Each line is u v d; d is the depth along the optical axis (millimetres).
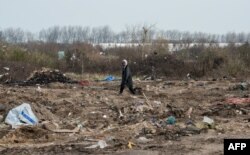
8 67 124688
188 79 131750
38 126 54938
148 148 44531
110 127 56156
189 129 53219
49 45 194250
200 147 44688
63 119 61844
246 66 144375
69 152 43156
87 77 129125
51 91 87625
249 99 78625
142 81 121438
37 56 145625
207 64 143375
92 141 48344
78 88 97312
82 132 53719
